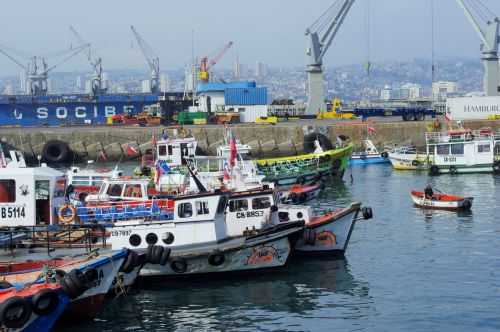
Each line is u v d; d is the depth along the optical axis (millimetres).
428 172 74750
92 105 121562
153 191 41781
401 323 27406
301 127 98688
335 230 36938
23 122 118188
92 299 26844
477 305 29219
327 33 122875
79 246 31406
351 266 35469
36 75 194125
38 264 27578
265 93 121875
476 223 46219
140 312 28734
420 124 101375
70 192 42125
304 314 28547
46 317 24328
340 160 67375
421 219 47969
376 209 52312
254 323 27594
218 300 30156
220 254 31906
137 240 31859
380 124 101312
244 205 34844
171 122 115875
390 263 36031
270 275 33594
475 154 73125
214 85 123062
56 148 93750
